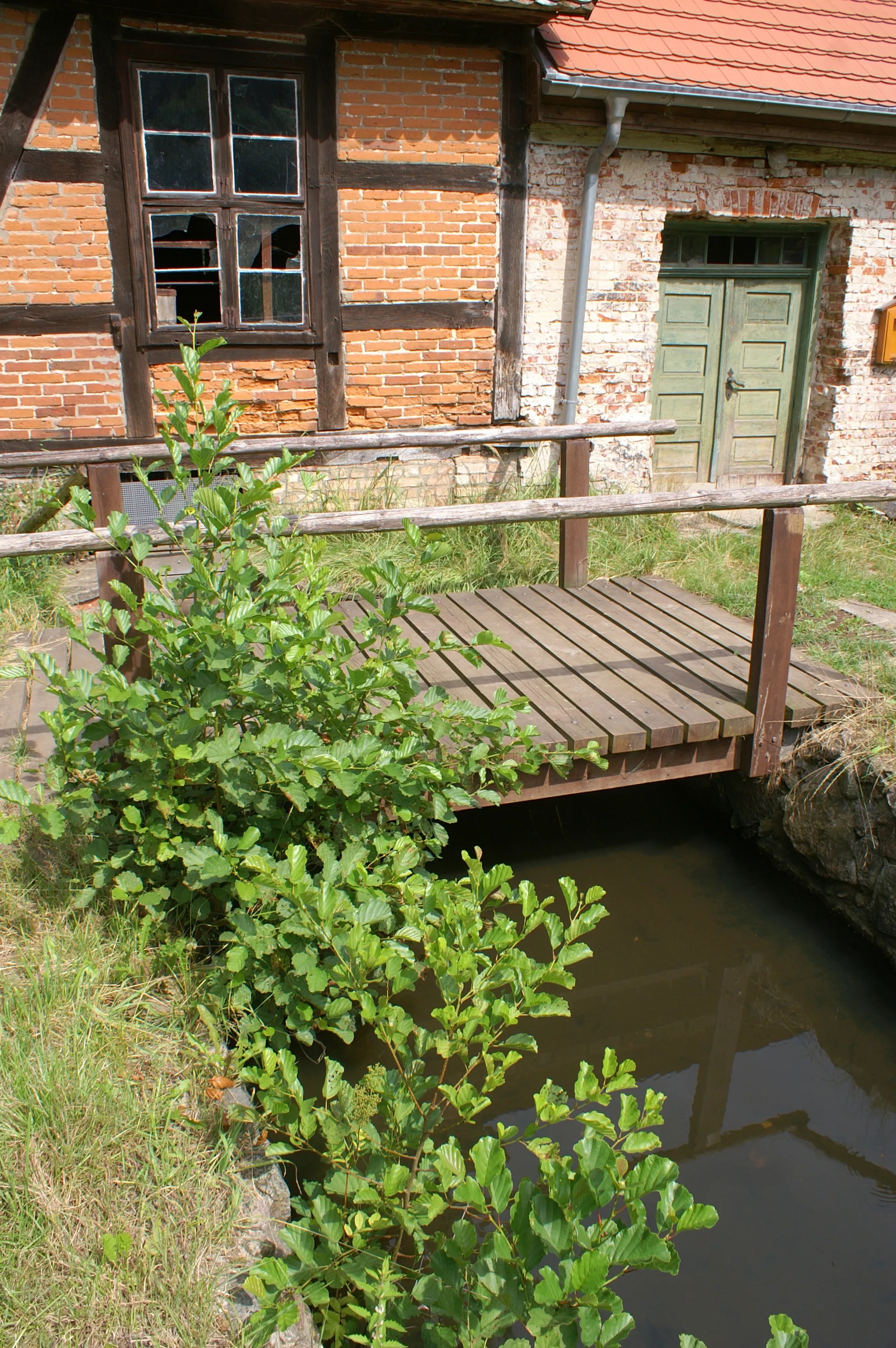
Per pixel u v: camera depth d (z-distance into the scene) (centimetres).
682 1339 174
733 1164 329
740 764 450
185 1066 258
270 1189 234
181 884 306
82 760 320
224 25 628
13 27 593
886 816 410
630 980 413
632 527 701
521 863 479
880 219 827
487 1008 239
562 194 734
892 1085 370
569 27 741
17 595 546
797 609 573
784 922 447
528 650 496
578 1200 188
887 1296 280
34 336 643
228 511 310
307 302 699
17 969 278
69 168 624
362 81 667
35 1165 221
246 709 315
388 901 295
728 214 782
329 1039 349
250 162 666
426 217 706
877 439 888
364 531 373
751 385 875
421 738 324
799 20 838
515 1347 176
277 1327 192
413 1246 273
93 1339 192
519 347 757
